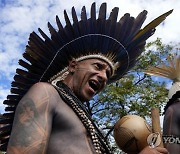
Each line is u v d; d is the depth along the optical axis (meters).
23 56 2.36
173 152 2.85
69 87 2.24
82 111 2.07
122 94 16.02
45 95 1.91
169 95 3.35
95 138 2.03
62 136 1.91
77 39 2.34
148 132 2.36
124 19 2.51
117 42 2.43
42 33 2.37
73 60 2.29
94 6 2.44
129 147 2.35
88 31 2.37
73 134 1.94
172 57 3.62
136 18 2.58
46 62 2.34
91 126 2.05
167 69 3.56
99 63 2.30
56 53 2.33
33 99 1.85
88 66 2.28
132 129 2.34
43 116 1.82
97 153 2.00
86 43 2.33
